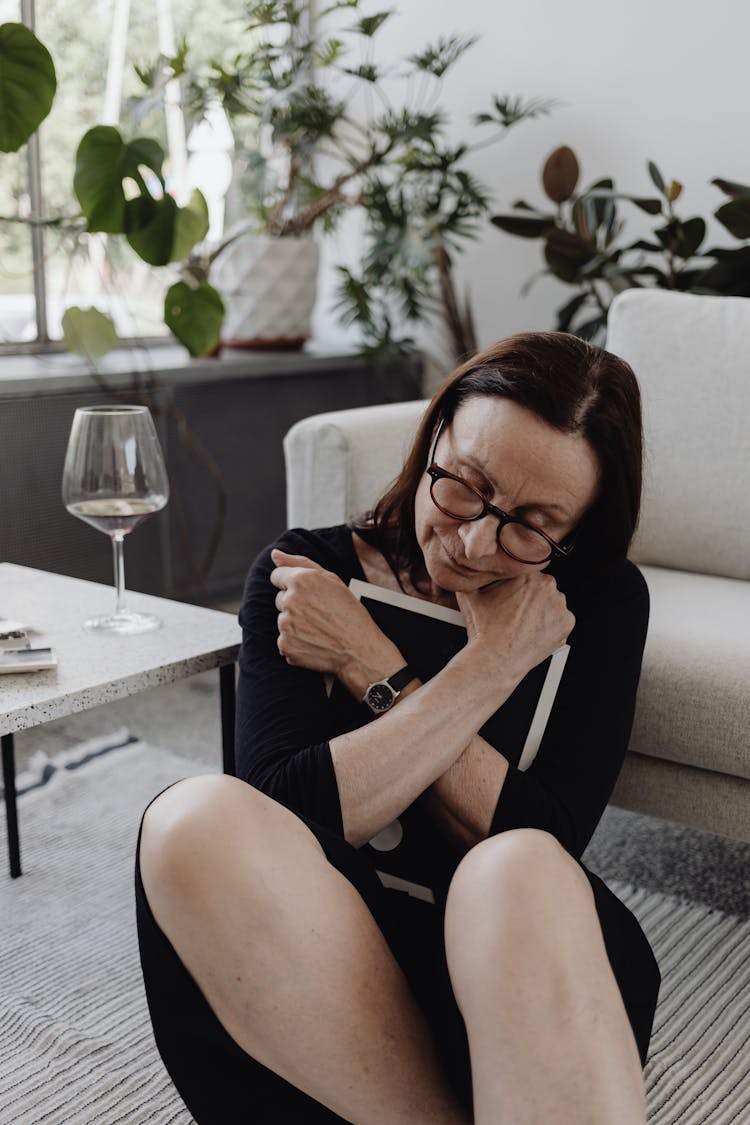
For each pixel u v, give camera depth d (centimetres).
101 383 281
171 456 303
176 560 310
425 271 327
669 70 306
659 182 270
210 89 320
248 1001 89
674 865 191
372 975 92
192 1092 97
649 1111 131
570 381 108
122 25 325
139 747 235
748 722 149
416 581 124
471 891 87
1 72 218
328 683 119
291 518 208
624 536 117
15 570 179
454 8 341
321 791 107
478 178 346
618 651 120
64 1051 141
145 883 91
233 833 90
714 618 168
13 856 183
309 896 91
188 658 137
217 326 265
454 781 110
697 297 206
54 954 163
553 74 326
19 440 267
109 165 237
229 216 361
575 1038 81
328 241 382
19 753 235
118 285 335
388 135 324
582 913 87
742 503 193
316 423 201
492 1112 82
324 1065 90
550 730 117
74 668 132
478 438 109
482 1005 83
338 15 364
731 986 156
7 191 304
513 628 113
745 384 194
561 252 284
